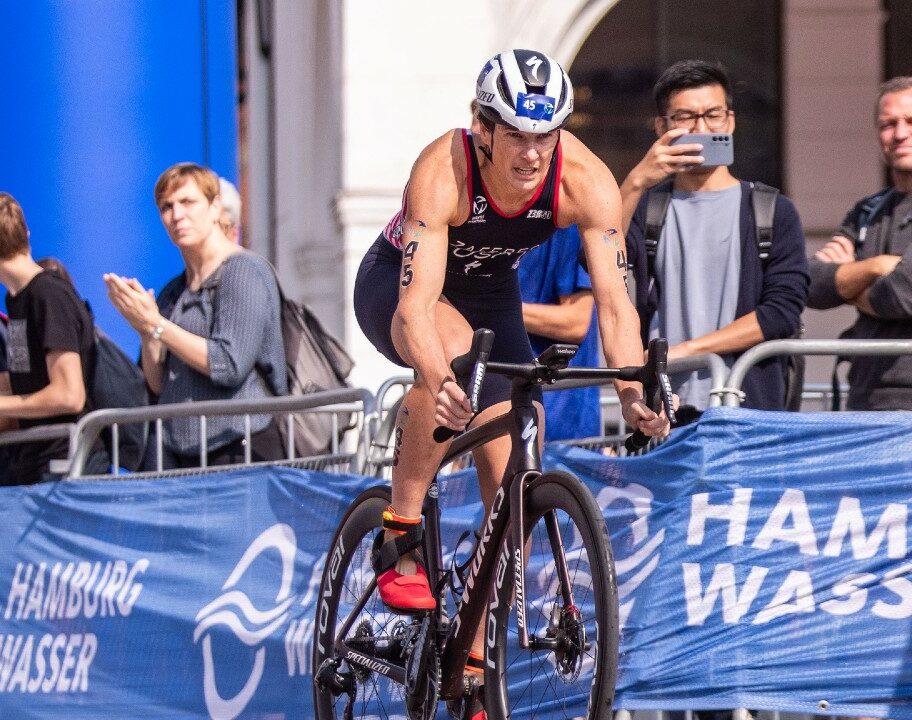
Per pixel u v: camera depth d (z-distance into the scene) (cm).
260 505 1320
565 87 895
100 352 1533
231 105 2094
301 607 1280
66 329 1474
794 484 1051
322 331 1515
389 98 2281
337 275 2462
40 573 1427
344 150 2277
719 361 1091
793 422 1057
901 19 2617
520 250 988
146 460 1480
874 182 2605
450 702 1012
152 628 1362
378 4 2272
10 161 1920
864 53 2603
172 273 1978
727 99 1273
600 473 1128
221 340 1415
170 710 1348
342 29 2280
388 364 2278
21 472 1539
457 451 1016
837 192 2600
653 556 1080
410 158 2286
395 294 1028
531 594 1070
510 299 1044
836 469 1049
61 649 1409
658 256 1264
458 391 858
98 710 1380
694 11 2589
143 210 1964
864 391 1283
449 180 941
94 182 1945
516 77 888
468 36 2292
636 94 2583
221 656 1323
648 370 883
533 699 1125
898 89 1312
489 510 1009
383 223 2283
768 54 2602
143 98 1975
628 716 1072
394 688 1211
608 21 2578
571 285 1336
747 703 1037
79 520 1411
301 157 2509
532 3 2294
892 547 1039
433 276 932
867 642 1037
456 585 1192
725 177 1273
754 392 1190
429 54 2288
